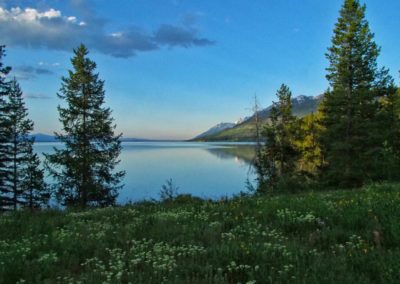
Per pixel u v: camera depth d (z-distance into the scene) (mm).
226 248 6832
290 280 5293
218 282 5410
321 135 33031
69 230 10070
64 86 34844
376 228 7570
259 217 10289
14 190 36188
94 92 35156
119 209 14695
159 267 6000
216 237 8156
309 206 10945
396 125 32344
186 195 20297
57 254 7535
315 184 28516
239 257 6461
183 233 8633
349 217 8930
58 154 33812
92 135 34312
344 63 32281
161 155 158875
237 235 8141
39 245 8148
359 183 28578
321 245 7148
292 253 6523
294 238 7707
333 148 30578
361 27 32969
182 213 11602
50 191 37188
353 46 32875
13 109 33656
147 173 83750
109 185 35469
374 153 29516
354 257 6113
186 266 6090
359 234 7602
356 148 29531
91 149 34531
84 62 35250
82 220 11820
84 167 33438
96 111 35031
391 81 32906
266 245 6930
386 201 10180
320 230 8188
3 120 32375
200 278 5676
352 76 31922
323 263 5809
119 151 35594
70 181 33438
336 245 6797
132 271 6043
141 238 8602
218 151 191875
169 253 7012
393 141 31656
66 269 6551
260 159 36750
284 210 10680
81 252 7582
